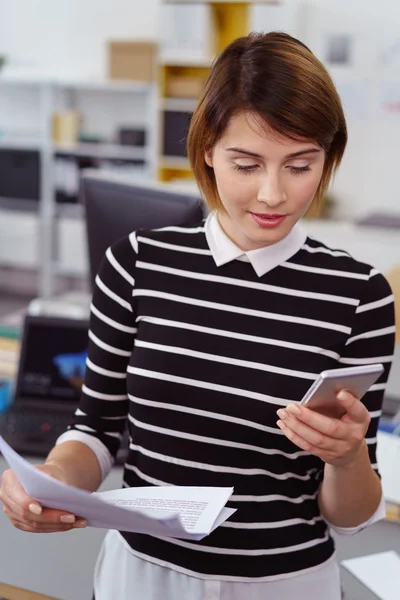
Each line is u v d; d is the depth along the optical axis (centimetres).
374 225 444
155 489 96
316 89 83
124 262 103
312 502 100
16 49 616
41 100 614
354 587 122
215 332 98
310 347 96
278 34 88
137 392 99
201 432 96
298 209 89
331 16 487
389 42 478
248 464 96
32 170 572
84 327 170
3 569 122
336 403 83
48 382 170
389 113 488
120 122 595
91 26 592
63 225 598
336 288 98
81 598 115
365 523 98
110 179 155
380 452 149
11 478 90
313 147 85
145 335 100
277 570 95
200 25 500
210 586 95
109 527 86
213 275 100
